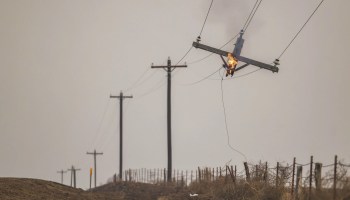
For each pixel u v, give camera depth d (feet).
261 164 312.29
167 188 487.61
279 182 265.34
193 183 446.19
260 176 305.53
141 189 515.91
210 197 342.85
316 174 210.79
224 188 333.42
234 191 313.12
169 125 568.00
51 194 329.93
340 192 195.21
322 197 202.80
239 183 323.37
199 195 375.86
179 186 492.95
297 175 229.86
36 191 324.60
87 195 374.02
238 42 339.98
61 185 399.65
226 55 352.08
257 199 267.59
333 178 201.98
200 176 456.45
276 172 268.41
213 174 422.82
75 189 400.06
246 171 318.24
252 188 285.84
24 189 318.04
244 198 287.89
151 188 512.22
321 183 207.41
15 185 323.57
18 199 271.90
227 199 310.45
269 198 260.21
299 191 227.40
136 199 398.83
